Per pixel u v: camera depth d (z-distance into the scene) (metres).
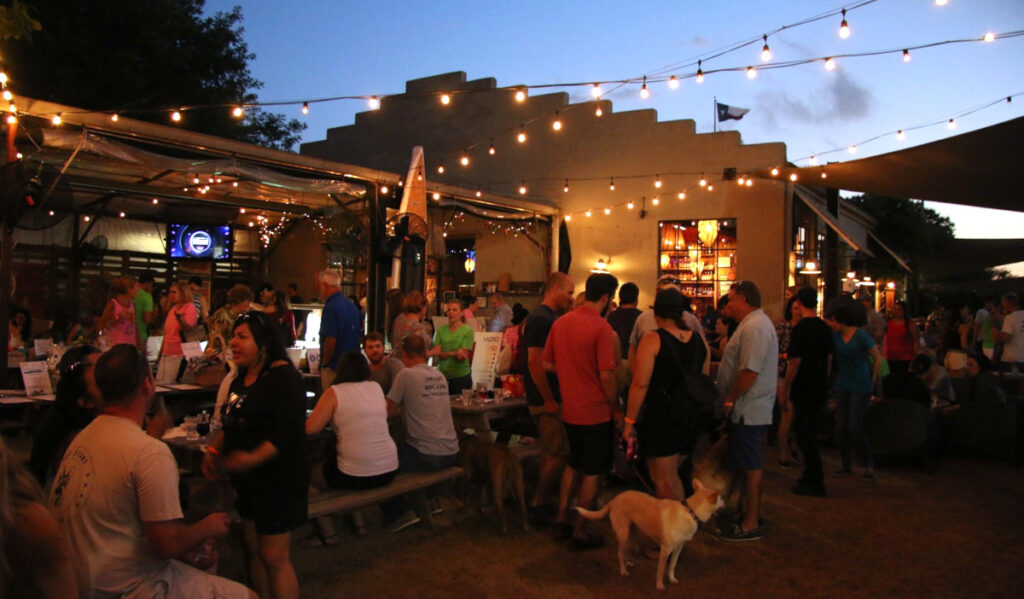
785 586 3.94
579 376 4.36
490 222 15.52
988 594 3.86
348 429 4.28
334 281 6.22
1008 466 6.97
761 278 13.01
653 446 4.14
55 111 7.09
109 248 13.70
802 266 14.02
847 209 16.91
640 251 14.17
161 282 14.38
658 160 14.05
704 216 13.60
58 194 12.39
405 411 4.88
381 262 10.58
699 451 6.67
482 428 5.43
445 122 16.39
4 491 1.58
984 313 11.42
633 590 3.86
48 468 3.08
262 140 20.03
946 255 20.50
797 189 13.18
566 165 14.97
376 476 4.31
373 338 5.66
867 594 3.85
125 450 2.36
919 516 5.23
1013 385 7.97
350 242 14.16
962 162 8.39
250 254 15.83
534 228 14.95
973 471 6.77
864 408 6.34
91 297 7.26
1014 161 8.07
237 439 3.08
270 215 14.96
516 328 6.78
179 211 14.44
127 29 14.94
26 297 12.47
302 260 15.58
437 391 4.91
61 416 3.10
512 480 4.79
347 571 4.07
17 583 1.61
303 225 15.52
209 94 16.75
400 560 4.25
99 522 2.32
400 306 7.46
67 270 13.09
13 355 6.93
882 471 6.72
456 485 5.79
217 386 6.14
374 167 17.25
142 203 13.80
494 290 14.97
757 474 4.64
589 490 4.38
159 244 14.42
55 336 10.41
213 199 12.85
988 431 7.11
